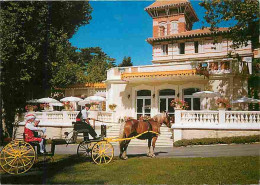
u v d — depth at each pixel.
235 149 13.16
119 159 11.31
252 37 20.09
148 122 11.67
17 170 8.96
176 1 39.47
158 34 41.00
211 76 21.95
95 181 7.90
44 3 21.80
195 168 9.20
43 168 9.63
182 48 36.94
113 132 20.08
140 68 24.77
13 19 19.61
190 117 17.47
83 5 26.72
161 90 24.36
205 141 15.72
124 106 25.11
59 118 21.27
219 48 33.94
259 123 15.98
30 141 9.76
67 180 8.02
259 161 9.86
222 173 8.53
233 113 16.58
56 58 25.25
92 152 10.34
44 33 22.70
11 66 21.38
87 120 10.90
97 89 29.42
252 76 22.61
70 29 27.95
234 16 19.53
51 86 27.77
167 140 17.81
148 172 8.81
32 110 23.34
